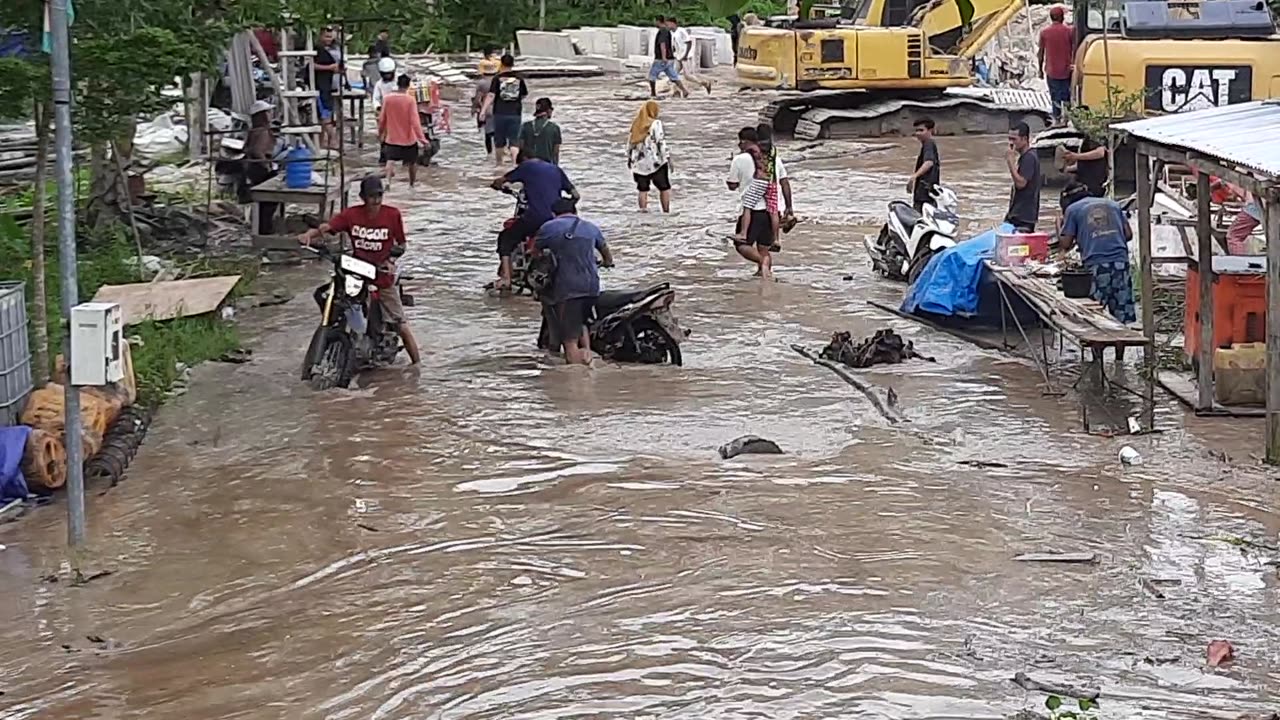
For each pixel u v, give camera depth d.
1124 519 10.09
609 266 14.55
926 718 7.26
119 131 14.97
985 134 33.72
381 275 14.01
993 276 15.16
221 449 11.73
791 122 33.94
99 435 11.13
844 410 12.77
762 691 7.59
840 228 21.94
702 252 20.08
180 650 8.23
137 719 7.44
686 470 11.15
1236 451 11.60
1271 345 11.19
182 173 24.78
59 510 10.41
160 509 10.41
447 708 7.51
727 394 13.27
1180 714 7.29
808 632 8.30
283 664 8.03
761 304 16.89
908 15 34.25
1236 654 8.02
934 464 11.30
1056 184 26.08
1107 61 24.03
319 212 19.89
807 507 10.32
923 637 8.23
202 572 9.30
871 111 33.16
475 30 46.69
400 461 11.41
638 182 23.23
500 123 28.88
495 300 17.23
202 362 14.38
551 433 12.12
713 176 27.44
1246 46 24.08
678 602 8.73
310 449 11.73
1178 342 14.73
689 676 7.79
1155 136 12.43
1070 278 13.93
